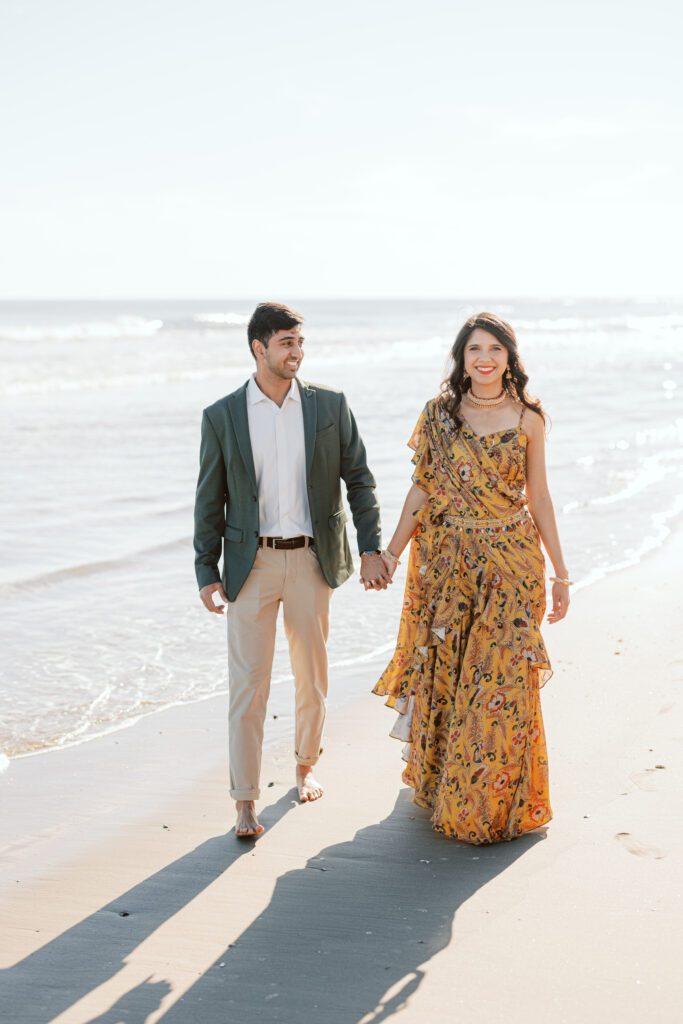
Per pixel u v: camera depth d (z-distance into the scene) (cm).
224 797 395
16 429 1416
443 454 347
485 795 335
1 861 341
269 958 277
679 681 482
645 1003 248
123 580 720
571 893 302
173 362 2759
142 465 1150
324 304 18900
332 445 365
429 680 356
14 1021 252
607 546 795
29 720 475
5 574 721
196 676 539
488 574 342
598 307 15112
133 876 329
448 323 6994
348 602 676
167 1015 253
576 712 446
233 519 363
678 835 335
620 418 1606
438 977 263
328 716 475
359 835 353
